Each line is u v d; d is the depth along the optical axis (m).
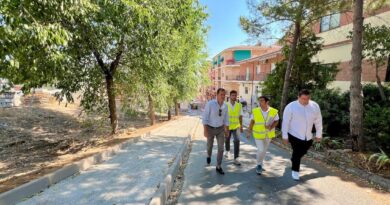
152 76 11.20
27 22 4.55
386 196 5.13
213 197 5.04
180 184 5.87
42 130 15.29
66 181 5.47
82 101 11.45
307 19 12.16
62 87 9.86
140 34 8.49
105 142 10.59
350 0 10.77
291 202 4.80
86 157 7.30
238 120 7.50
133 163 7.08
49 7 5.19
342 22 17.42
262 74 33.94
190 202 4.82
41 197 4.59
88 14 6.36
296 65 15.37
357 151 7.97
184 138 11.91
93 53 9.70
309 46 15.30
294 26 13.52
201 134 14.83
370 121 9.02
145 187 5.17
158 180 5.60
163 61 9.77
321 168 7.11
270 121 6.45
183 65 19.50
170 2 8.87
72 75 9.59
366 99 12.15
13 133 13.76
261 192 5.28
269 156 8.59
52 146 11.48
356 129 8.03
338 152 7.96
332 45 18.34
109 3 6.30
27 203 4.32
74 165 6.12
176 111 34.25
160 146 9.65
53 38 4.93
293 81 15.78
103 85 12.07
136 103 13.83
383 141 8.41
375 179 5.93
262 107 6.46
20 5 4.47
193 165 7.37
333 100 12.82
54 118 19.30
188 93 23.78
